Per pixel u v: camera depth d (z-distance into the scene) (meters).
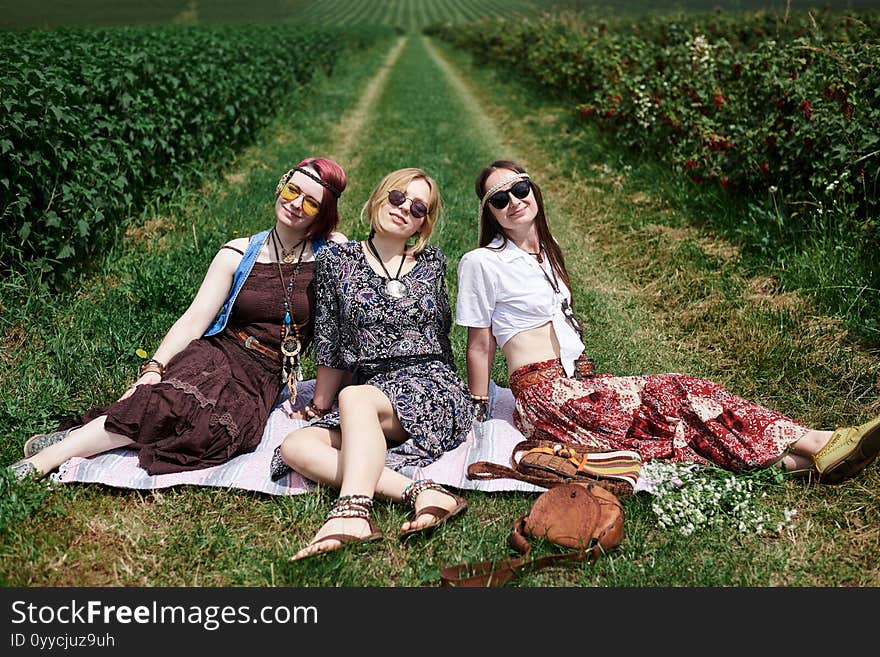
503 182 3.41
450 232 6.96
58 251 5.12
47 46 7.80
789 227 5.79
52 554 2.84
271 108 13.00
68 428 3.48
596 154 9.88
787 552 2.92
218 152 9.28
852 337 4.51
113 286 5.39
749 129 6.47
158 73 8.21
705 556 2.90
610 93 9.59
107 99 6.95
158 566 2.84
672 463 3.26
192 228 6.60
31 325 4.62
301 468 3.16
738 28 13.16
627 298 5.70
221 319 3.64
